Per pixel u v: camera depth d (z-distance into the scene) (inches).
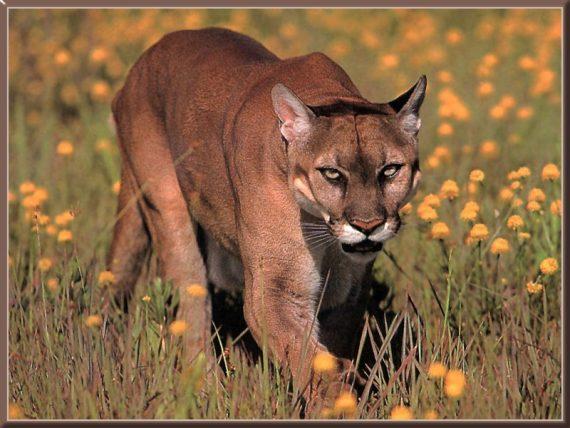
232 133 360.2
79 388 313.3
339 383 327.3
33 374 340.2
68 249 466.6
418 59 780.6
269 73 373.1
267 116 345.4
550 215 435.8
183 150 395.2
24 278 426.9
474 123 620.7
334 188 320.8
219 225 383.9
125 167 436.1
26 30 784.3
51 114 692.1
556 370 338.6
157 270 426.6
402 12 950.4
